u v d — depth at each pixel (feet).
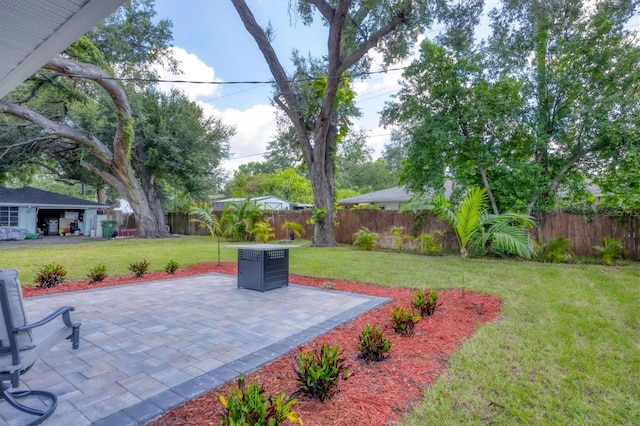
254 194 100.99
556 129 29.48
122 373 8.39
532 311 13.88
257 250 17.47
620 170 27.12
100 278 20.11
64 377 8.16
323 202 39.11
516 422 6.64
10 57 11.24
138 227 54.54
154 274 22.98
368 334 9.37
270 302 15.52
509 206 30.01
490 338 10.88
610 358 9.51
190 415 6.57
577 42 27.17
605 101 26.14
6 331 6.16
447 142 29.89
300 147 40.75
